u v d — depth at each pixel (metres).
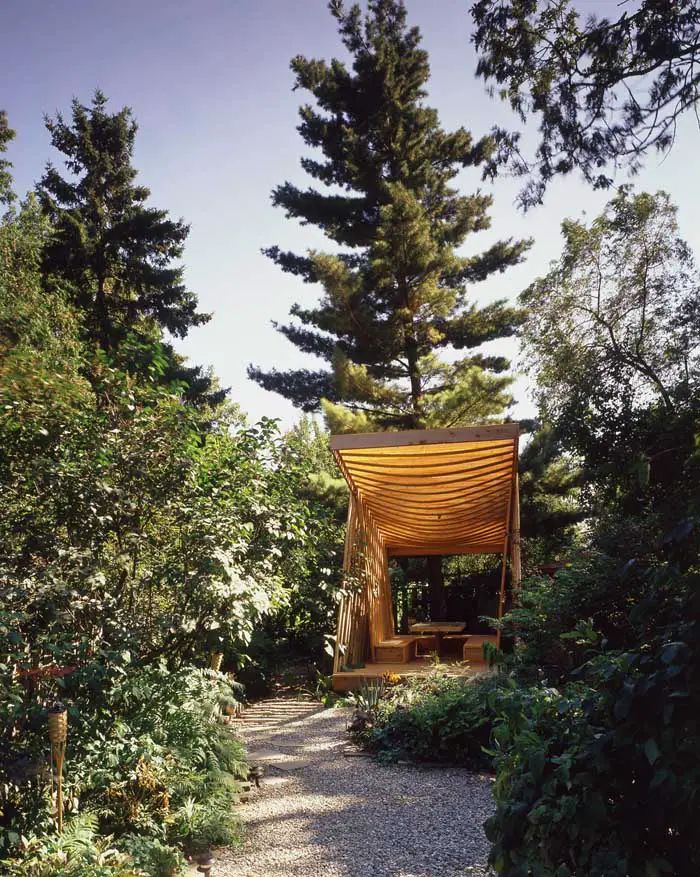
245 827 5.09
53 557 5.38
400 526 14.16
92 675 4.53
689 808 1.88
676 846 2.02
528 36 7.04
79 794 4.53
